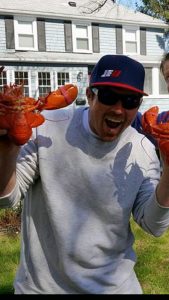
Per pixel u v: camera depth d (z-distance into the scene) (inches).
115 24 1075.3
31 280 82.4
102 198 80.0
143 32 1114.1
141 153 82.8
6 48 952.9
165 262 221.5
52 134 81.7
